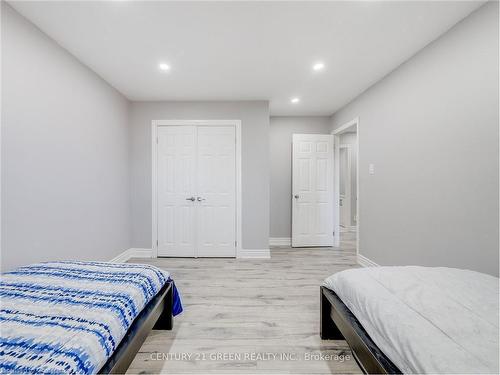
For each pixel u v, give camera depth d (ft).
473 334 2.69
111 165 9.85
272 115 14.28
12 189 5.49
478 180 5.45
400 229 8.10
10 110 5.44
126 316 3.69
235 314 6.47
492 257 5.16
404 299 3.51
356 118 11.05
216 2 5.25
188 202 11.71
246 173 11.58
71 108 7.41
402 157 7.95
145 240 11.73
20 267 5.22
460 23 5.83
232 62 7.88
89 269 5.16
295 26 6.07
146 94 10.70
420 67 7.14
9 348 2.73
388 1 5.23
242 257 11.66
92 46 6.96
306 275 9.36
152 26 6.07
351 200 19.24
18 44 5.60
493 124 5.12
